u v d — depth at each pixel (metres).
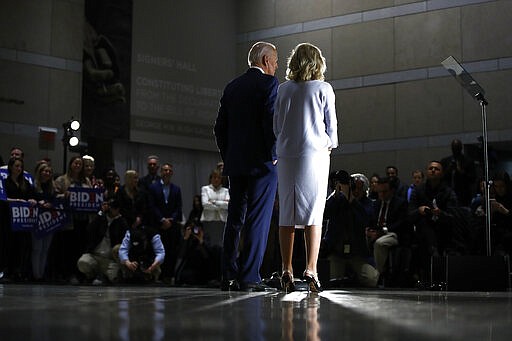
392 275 8.55
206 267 9.80
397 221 8.68
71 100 13.38
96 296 3.90
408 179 13.43
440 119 13.16
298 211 4.71
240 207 5.31
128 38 13.97
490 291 6.21
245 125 5.22
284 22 15.06
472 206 8.63
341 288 7.51
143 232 9.21
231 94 5.31
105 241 9.41
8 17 12.72
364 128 13.97
